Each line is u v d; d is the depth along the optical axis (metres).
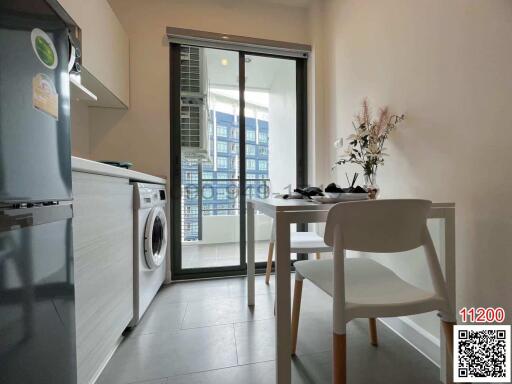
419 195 1.42
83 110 2.19
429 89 1.35
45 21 0.69
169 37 2.40
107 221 1.20
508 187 0.99
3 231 0.55
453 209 1.12
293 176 2.92
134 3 2.35
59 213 0.74
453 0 1.21
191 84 2.70
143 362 1.27
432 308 0.90
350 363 1.27
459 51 1.18
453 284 1.11
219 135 2.81
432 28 1.33
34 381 0.64
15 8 0.59
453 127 1.22
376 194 1.37
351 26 2.11
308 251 1.76
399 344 1.43
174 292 2.17
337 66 2.35
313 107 2.66
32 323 0.64
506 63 0.99
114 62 1.96
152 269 1.88
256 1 2.60
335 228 0.83
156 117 2.38
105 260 1.18
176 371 1.21
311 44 2.69
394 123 1.60
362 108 1.95
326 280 1.10
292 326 1.36
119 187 1.34
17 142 0.59
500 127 1.02
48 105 0.69
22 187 0.60
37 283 0.65
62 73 0.76
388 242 0.87
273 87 2.98
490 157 1.05
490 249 1.06
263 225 3.38
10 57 0.57
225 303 1.94
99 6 1.70
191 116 2.73
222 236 3.10
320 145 2.62
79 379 0.95
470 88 1.13
